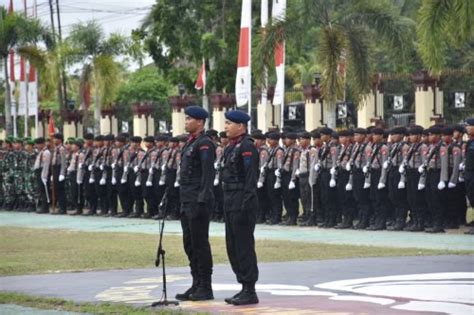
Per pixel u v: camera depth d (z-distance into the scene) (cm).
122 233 2523
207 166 1338
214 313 1201
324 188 2545
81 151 3319
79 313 1241
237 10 4931
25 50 4303
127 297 1391
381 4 2933
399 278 1519
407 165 2367
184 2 4903
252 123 3844
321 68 2925
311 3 2920
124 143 3209
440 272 1581
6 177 3625
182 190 1359
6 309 1294
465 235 2230
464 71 3119
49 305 1312
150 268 1769
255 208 1307
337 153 2530
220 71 4844
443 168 2305
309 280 1523
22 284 1567
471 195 2247
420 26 2522
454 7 2470
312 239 2228
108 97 4494
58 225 2883
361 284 1462
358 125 3303
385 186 2422
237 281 1442
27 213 3462
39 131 4859
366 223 2497
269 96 3672
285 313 1197
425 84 3102
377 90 3269
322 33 2880
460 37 2523
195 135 1370
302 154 2625
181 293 1417
